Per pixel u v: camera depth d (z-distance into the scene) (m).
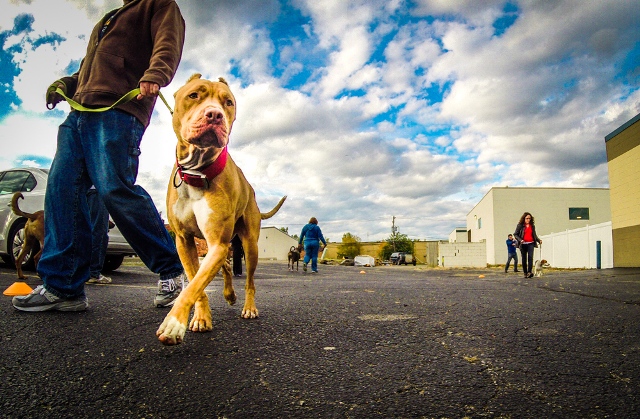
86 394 1.78
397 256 60.00
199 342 2.67
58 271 3.41
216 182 2.82
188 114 2.77
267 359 2.33
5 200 8.20
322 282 8.88
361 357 2.40
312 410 1.66
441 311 4.06
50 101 3.68
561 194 39.56
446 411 1.67
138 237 3.59
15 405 1.66
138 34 3.48
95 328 2.92
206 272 2.60
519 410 1.68
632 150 15.41
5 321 3.05
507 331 3.12
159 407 1.67
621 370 2.19
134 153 3.46
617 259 16.48
